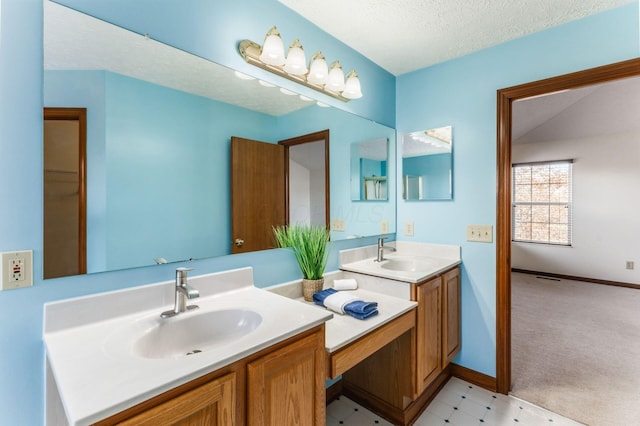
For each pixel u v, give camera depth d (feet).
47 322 3.11
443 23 5.85
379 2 5.23
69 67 3.32
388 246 7.87
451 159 7.28
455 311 6.93
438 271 6.17
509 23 5.85
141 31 3.76
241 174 4.88
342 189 6.67
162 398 2.31
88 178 3.45
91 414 1.93
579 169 15.92
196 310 3.83
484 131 6.82
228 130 4.71
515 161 18.06
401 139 8.19
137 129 3.81
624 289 14.33
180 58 4.13
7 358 2.95
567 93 12.64
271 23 5.13
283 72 5.22
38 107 3.14
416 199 7.93
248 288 4.78
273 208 5.33
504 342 6.59
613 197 14.99
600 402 6.21
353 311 4.67
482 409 6.08
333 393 6.54
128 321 3.49
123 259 3.68
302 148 5.82
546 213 17.08
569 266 16.29
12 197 3.00
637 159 14.35
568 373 7.32
